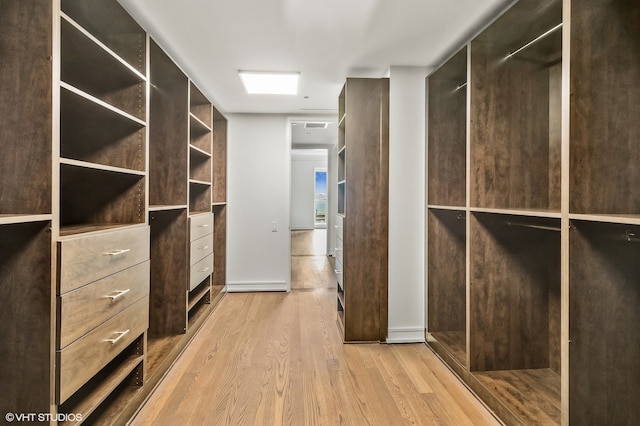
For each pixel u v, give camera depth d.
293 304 4.01
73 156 2.06
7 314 1.33
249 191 4.53
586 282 1.50
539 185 2.35
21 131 1.32
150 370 2.23
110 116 1.88
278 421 1.90
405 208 2.99
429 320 2.97
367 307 2.99
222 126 4.43
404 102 2.97
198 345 2.89
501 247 2.33
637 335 1.53
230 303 4.05
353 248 2.99
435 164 2.95
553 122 2.32
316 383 2.30
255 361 2.61
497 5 2.04
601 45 1.50
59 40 1.35
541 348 2.37
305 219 12.16
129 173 1.90
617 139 1.50
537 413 1.85
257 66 2.94
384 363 2.62
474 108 2.30
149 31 2.33
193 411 1.98
